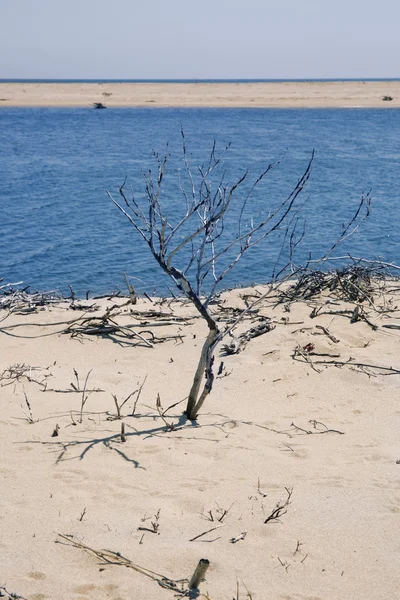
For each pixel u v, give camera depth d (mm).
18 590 4402
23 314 11555
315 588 4527
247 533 5148
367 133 54375
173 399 8039
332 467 6305
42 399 7879
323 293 12203
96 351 9844
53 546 4910
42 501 5551
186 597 4395
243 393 8227
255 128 58062
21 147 44906
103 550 4875
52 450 6504
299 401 7984
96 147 44969
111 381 8641
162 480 5973
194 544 4984
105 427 7098
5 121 65688
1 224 22359
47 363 9344
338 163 37156
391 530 5203
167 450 6562
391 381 8422
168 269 6750
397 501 5633
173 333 10531
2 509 5402
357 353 9367
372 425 7297
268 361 9227
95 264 17844
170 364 9312
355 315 10602
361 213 24016
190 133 53781
